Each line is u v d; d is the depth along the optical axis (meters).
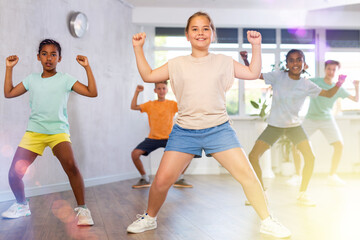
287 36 6.67
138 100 5.86
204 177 5.75
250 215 2.79
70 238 2.13
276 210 2.99
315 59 6.74
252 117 6.33
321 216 2.75
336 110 6.74
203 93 2.02
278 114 3.14
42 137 2.59
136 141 5.80
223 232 2.26
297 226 2.41
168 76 2.09
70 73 4.55
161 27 6.53
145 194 3.99
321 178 5.49
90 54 4.89
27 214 2.80
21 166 2.61
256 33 1.99
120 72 5.48
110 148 5.24
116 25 5.44
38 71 4.05
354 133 6.55
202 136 2.04
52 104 2.58
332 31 6.75
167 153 2.11
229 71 2.04
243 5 5.97
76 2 4.65
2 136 3.65
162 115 4.67
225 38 6.58
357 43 6.77
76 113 4.65
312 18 6.24
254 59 2.01
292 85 3.15
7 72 2.64
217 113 2.04
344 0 5.84
